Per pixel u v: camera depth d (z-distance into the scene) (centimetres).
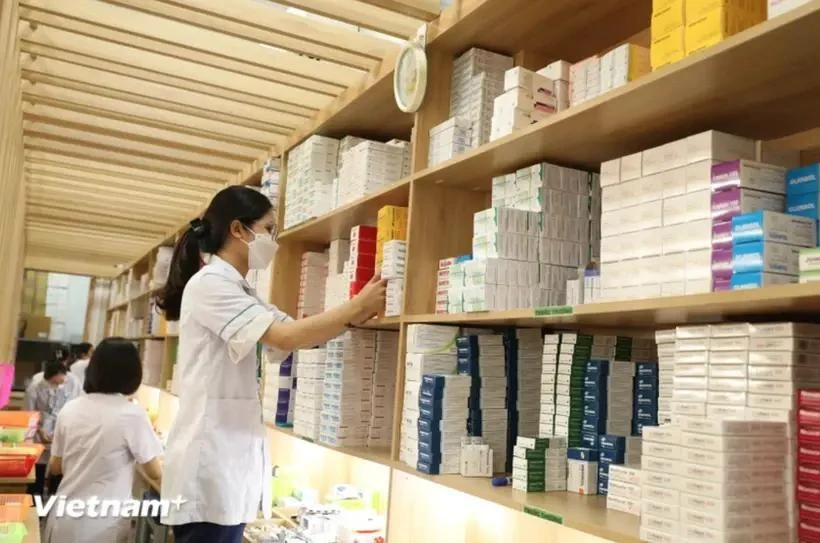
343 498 327
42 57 337
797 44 136
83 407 337
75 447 330
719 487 129
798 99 165
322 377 319
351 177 314
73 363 812
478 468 215
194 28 307
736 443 130
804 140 187
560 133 195
